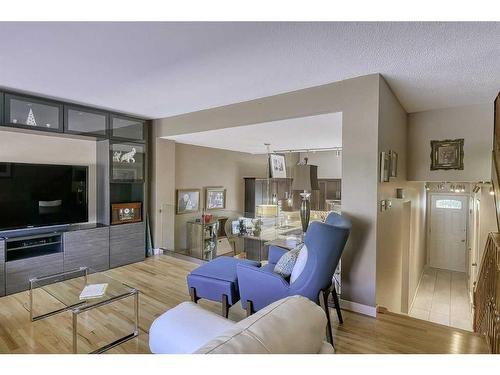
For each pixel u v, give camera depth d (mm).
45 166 3623
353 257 2730
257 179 6688
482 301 3352
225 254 4777
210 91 3131
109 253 4023
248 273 2252
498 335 2072
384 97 2783
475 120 3816
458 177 3941
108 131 4027
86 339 2277
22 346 2184
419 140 4219
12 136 3459
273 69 2506
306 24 1784
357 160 2703
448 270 7746
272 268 2646
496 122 3369
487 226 4324
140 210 4500
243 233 4645
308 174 3375
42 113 3371
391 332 2379
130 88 3035
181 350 1177
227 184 6461
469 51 2145
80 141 4074
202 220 5219
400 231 3879
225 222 4918
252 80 2789
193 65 2420
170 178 4875
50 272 3438
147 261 4379
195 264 4242
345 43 2031
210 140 4930
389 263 3240
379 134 2627
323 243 2010
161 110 4023
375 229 2607
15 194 3373
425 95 3350
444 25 1786
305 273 2045
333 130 3910
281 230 4211
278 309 1052
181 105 3740
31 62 2352
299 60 2318
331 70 2531
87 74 2625
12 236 3209
